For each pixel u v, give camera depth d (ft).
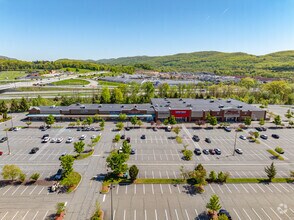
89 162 219.41
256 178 196.75
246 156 242.78
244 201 164.96
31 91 647.97
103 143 270.67
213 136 304.91
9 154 236.22
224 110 374.43
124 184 182.70
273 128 348.38
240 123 369.91
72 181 176.55
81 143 231.09
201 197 168.25
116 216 146.20
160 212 151.02
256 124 365.20
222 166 218.38
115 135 300.61
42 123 352.69
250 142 285.02
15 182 182.70
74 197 165.07
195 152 246.88
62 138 283.59
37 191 171.32
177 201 162.81
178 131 299.38
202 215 149.07
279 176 201.67
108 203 159.33
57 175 189.98
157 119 368.89
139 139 287.48
